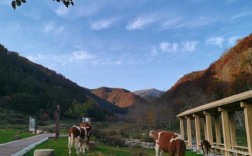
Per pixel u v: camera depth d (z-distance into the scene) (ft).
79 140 57.41
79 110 180.34
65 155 55.36
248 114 51.19
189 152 87.40
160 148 47.93
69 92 490.08
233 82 289.12
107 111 459.32
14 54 554.87
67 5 19.56
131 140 127.44
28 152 58.59
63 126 233.55
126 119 354.33
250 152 50.11
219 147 77.00
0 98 350.43
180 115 113.19
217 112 83.41
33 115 328.49
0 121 247.50
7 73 414.82
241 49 348.38
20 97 354.54
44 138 103.91
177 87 456.04
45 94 394.93
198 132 92.17
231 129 73.77
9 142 83.87
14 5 19.19
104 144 101.04
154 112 306.55
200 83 389.80
